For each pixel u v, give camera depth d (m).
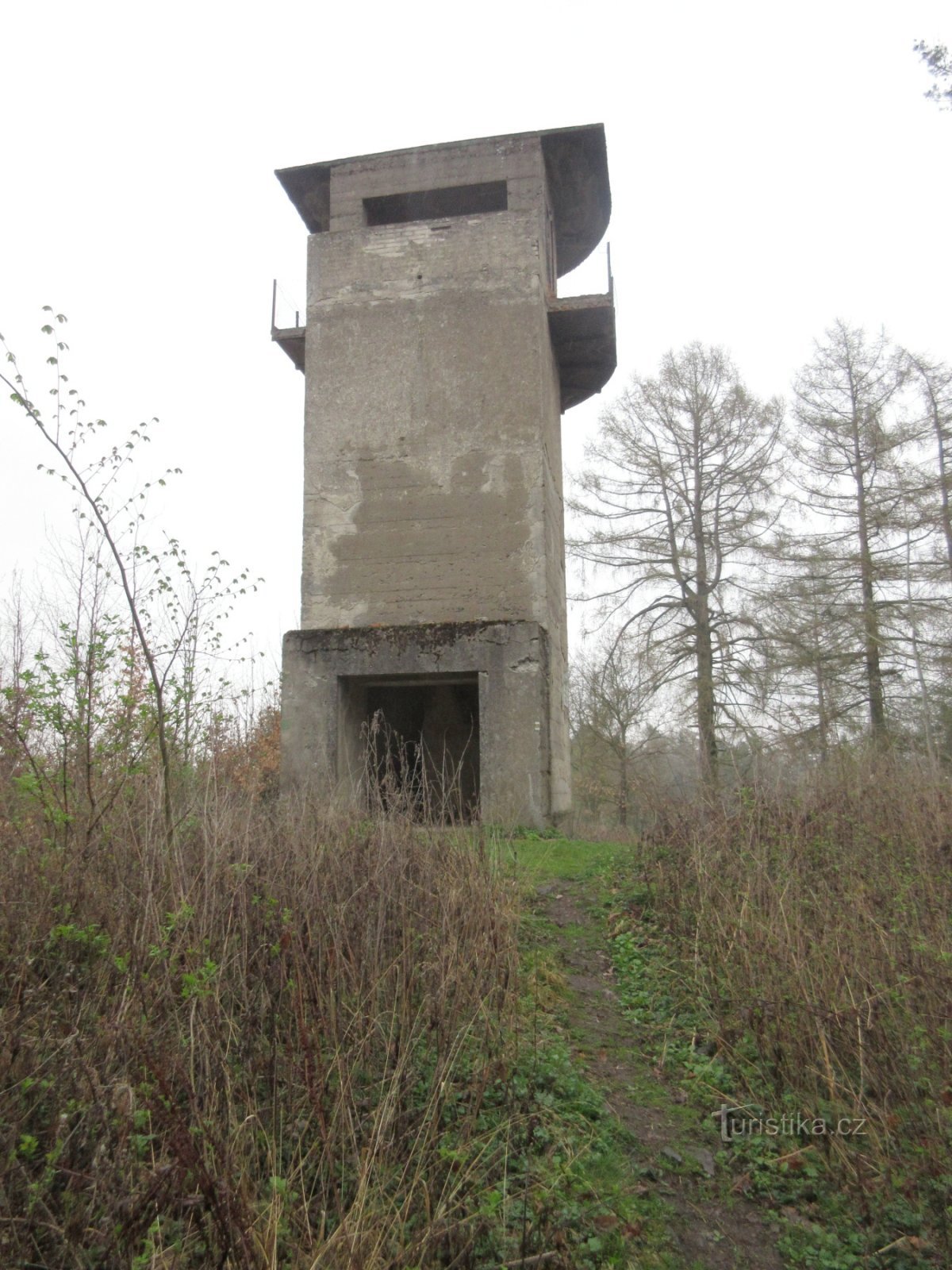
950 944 5.05
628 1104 4.60
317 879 4.85
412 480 12.09
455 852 5.96
